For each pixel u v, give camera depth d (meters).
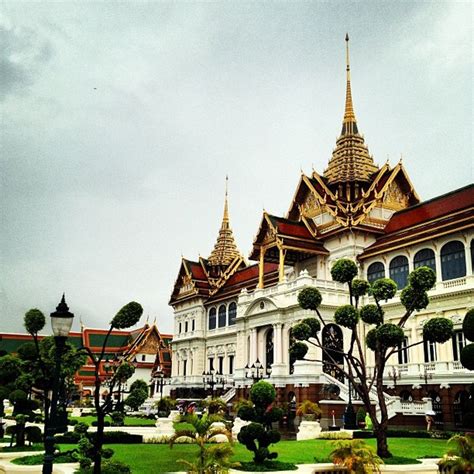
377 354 25.38
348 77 68.25
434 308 45.25
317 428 32.75
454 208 48.66
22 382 27.41
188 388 79.31
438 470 20.67
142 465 21.41
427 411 37.03
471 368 29.86
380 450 22.92
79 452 20.47
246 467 19.88
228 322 76.44
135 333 105.25
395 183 60.47
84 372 95.19
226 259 85.75
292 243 57.25
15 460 22.70
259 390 22.14
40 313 23.88
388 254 51.53
